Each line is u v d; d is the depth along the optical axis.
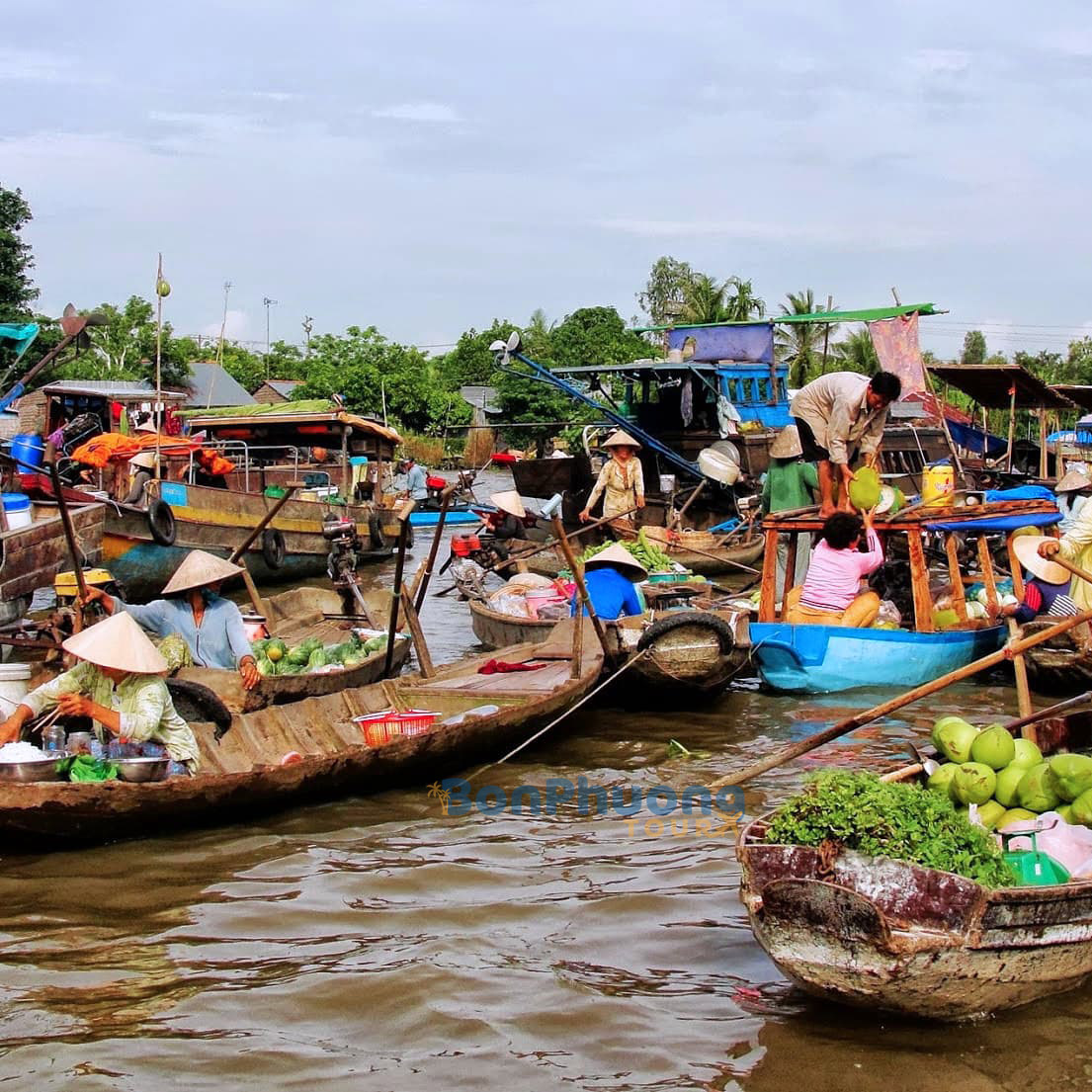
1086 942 5.11
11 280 34.84
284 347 64.62
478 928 6.21
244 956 5.89
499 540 17.72
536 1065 4.90
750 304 49.38
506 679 9.89
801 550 13.66
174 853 7.19
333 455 23.61
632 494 17.27
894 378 11.22
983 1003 5.02
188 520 17.42
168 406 22.22
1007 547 15.01
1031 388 22.75
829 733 7.11
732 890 6.67
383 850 7.30
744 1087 4.70
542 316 66.25
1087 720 7.23
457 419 54.56
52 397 22.05
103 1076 4.81
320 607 13.62
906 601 13.30
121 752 7.23
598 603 11.41
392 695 9.49
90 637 7.14
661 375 23.34
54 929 6.14
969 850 4.95
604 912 6.39
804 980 5.05
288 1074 4.84
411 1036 5.14
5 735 7.15
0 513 12.25
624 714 10.68
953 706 10.83
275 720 8.61
